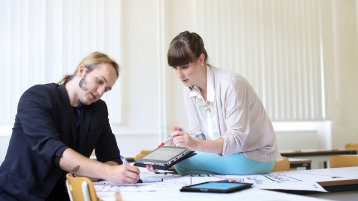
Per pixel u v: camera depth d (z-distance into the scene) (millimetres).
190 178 1468
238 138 1604
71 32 4402
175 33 4961
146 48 4816
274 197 970
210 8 5066
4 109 4109
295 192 1167
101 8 4551
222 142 1592
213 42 5043
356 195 1329
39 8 4285
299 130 5590
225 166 1684
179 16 4996
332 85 5793
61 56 4332
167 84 4863
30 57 4227
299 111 5504
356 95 5926
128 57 4727
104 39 4547
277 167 2119
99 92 1508
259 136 1742
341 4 5898
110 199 995
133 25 4777
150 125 4766
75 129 1556
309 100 5586
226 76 1698
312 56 5645
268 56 5344
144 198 985
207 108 1794
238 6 5215
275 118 5324
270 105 5305
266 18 5363
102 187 1226
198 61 1678
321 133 5816
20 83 4180
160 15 4895
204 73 1752
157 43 4863
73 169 1286
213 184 1159
